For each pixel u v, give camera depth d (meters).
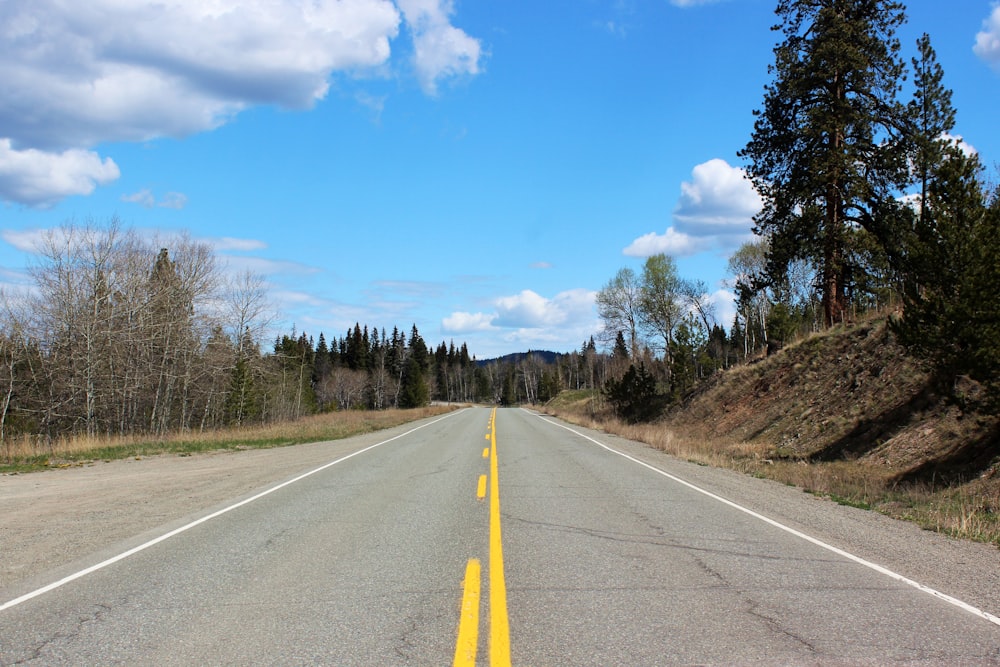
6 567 6.37
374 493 10.99
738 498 10.52
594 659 4.02
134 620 4.80
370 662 4.00
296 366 77.06
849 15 25.56
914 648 4.19
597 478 12.93
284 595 5.39
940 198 12.41
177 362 40.38
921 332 11.59
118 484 12.65
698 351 49.59
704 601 5.18
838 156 24.17
